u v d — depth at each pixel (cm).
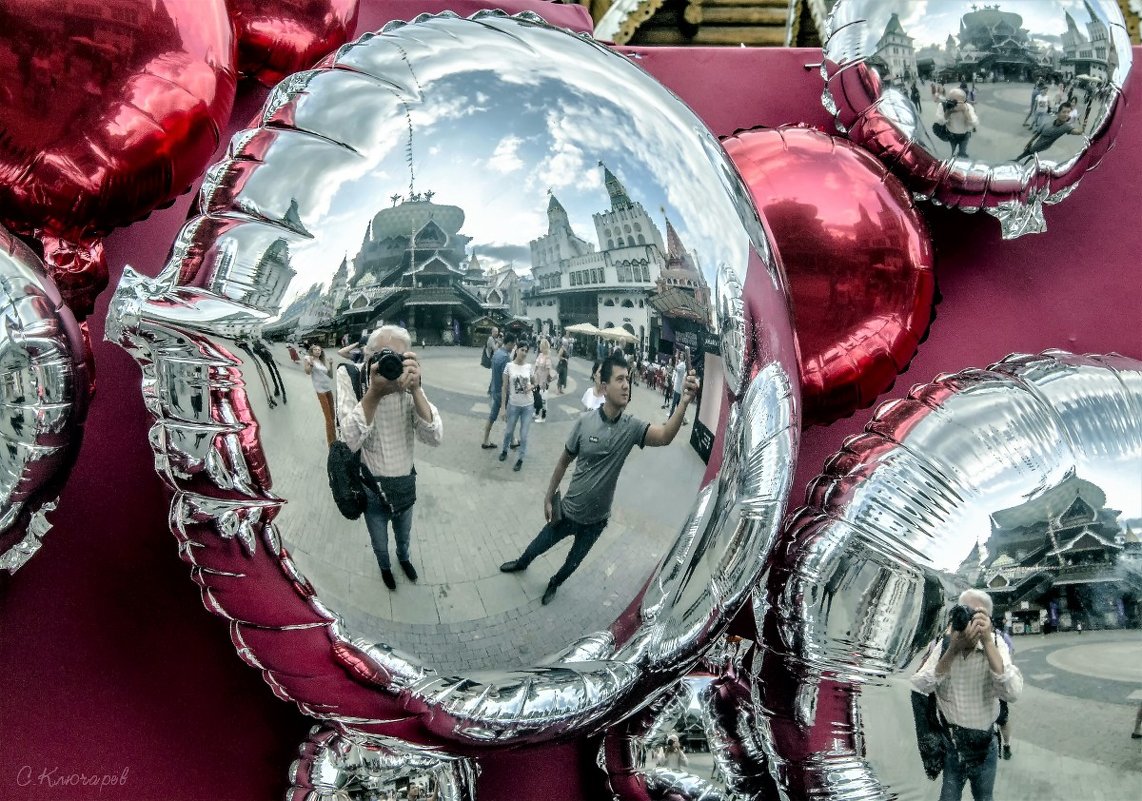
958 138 77
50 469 62
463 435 52
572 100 57
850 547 67
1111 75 76
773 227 78
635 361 54
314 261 52
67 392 61
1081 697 63
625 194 56
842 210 78
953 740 65
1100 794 65
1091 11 74
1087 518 64
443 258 52
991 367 78
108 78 61
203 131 67
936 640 64
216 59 66
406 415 52
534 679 60
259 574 58
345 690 61
